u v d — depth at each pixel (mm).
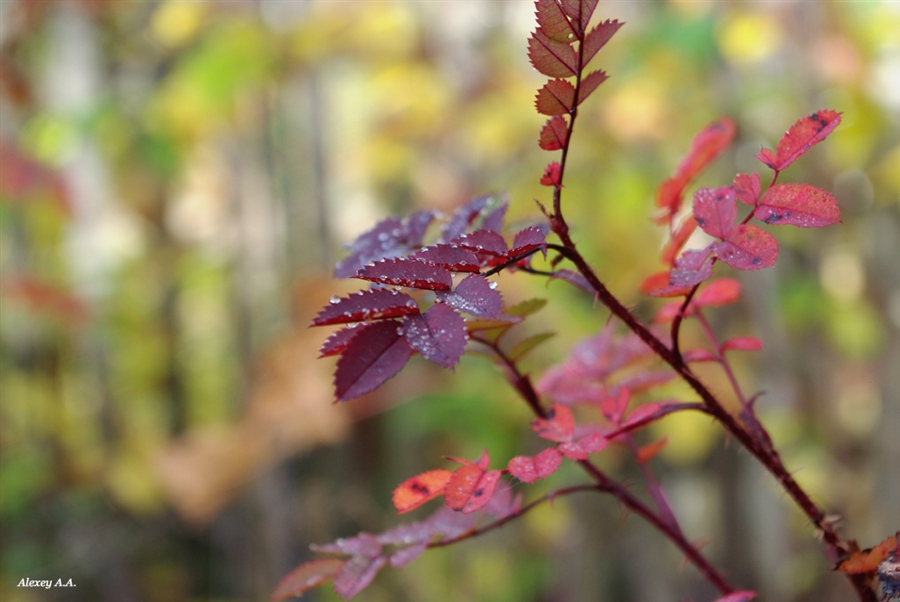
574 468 2477
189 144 2766
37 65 2936
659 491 846
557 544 2654
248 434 2459
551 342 2174
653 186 2443
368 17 2547
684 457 2559
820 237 2697
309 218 2787
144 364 3391
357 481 2789
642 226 2385
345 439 2721
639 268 2305
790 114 2451
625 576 2639
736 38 2398
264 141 2803
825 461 2854
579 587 2576
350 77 3113
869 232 2643
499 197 793
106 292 2889
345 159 2984
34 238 2926
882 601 635
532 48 577
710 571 812
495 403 2498
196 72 2492
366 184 3078
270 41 2504
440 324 526
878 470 2613
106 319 2895
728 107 2396
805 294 2602
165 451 2604
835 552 713
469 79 2707
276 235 2820
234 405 3004
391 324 535
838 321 2709
